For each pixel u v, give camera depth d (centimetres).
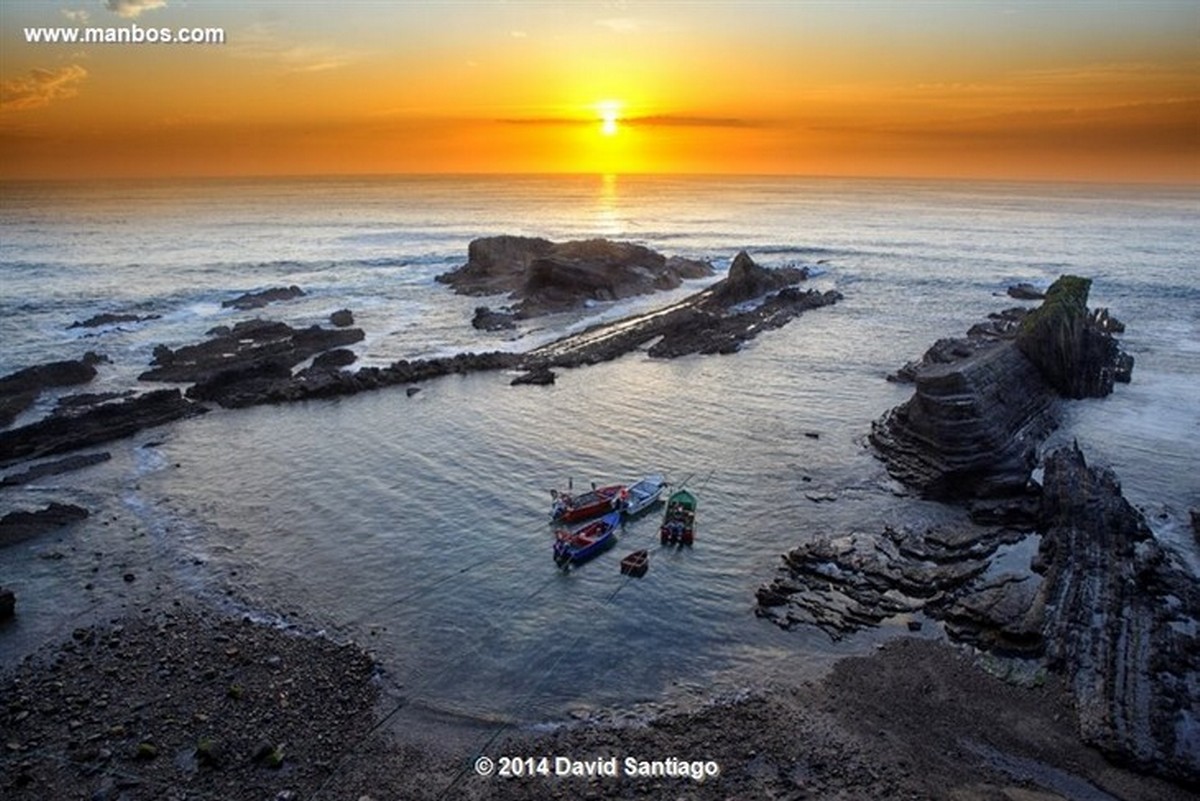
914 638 3719
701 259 15988
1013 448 5488
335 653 3572
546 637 3719
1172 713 3155
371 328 10194
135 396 7175
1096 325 8431
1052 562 4209
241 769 2877
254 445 6081
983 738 3084
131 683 3338
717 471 5638
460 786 2820
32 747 2955
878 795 2783
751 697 3322
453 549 4509
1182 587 3981
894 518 4919
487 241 13688
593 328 10144
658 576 4259
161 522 4822
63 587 4100
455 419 6681
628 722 3172
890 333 9988
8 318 10144
